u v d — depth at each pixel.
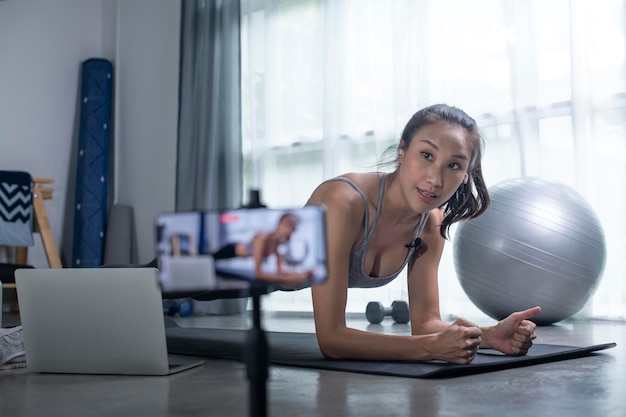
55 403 1.34
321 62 4.53
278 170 4.70
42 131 5.46
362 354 1.75
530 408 1.22
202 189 4.78
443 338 1.65
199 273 0.66
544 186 3.25
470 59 3.97
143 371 1.69
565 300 3.15
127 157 5.60
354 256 1.87
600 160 3.54
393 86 4.20
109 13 5.77
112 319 1.69
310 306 4.46
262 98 4.76
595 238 3.16
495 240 3.19
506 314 3.28
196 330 3.05
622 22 3.51
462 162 1.71
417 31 4.10
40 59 5.47
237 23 4.81
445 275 3.93
